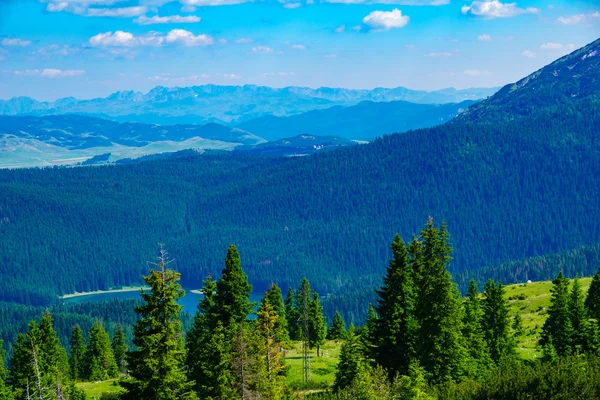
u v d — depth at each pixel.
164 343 40.91
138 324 41.38
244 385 55.78
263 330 65.12
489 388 59.59
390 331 63.50
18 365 83.75
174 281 42.00
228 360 55.12
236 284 60.59
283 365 73.69
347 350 71.25
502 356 85.69
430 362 62.72
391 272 64.12
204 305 61.19
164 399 41.00
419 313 63.03
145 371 41.25
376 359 64.88
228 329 58.66
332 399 65.75
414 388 53.25
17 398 79.75
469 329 76.50
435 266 63.62
